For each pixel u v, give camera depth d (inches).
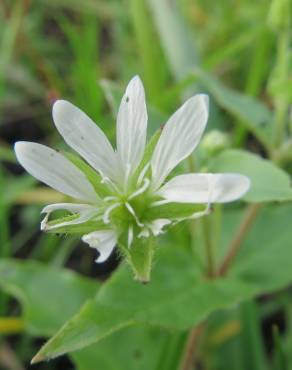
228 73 3.9
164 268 2.4
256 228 2.7
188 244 2.9
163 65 3.8
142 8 3.5
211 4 4.3
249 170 2.0
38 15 4.3
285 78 2.4
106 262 3.3
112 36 4.4
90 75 3.5
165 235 3.0
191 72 2.8
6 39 3.8
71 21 4.5
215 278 2.4
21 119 3.9
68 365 2.9
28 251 3.3
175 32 3.6
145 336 2.6
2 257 3.0
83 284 2.7
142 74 3.7
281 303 2.9
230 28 4.0
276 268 2.6
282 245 2.7
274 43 3.6
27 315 2.7
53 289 2.7
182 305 2.2
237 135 3.3
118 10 4.2
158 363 2.4
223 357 2.8
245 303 2.5
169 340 2.4
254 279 2.6
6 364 2.9
